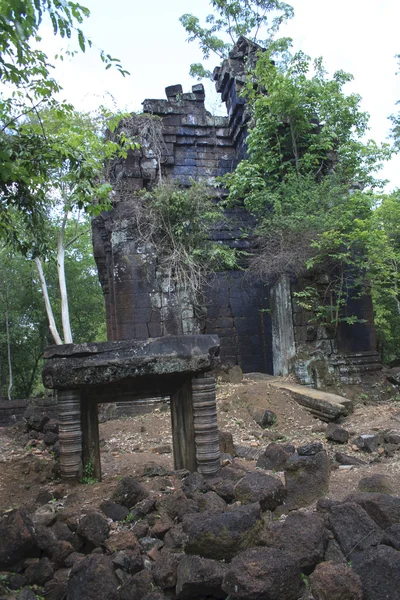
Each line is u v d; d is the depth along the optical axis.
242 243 16.22
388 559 3.39
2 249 22.36
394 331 22.31
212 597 3.70
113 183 15.49
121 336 14.22
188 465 6.29
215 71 18.36
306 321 13.84
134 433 10.11
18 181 7.50
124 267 14.58
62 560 4.15
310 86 15.25
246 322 15.79
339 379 13.66
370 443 7.63
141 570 3.90
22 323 28.14
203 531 3.86
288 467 5.07
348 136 16.47
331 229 13.38
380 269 15.77
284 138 15.43
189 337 6.23
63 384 6.00
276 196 14.52
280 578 3.39
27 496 6.01
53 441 8.15
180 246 14.74
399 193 21.39
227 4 26.00
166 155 16.38
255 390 11.41
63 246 21.53
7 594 3.87
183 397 6.41
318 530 3.84
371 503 4.13
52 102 7.79
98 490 5.71
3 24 5.26
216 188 16.77
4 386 28.69
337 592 3.32
